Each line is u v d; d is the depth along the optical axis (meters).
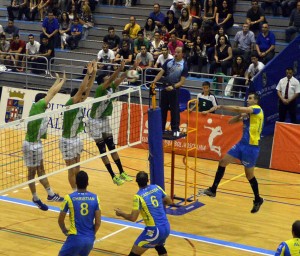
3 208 14.70
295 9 22.62
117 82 14.81
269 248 12.73
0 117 23.16
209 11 23.30
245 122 13.57
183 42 22.84
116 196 15.84
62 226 10.57
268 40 21.72
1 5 29.42
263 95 20.25
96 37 25.88
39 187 16.27
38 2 27.62
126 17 26.19
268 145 20.20
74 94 13.95
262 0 24.31
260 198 14.08
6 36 26.33
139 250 10.84
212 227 13.88
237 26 23.39
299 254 9.27
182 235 13.35
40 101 12.93
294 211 15.00
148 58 22.06
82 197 10.45
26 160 13.10
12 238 12.93
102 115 14.66
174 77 14.32
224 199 15.75
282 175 18.00
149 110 13.15
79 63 24.88
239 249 12.64
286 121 21.14
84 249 10.41
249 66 21.09
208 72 22.50
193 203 15.27
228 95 21.12
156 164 13.34
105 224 13.81
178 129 14.33
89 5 26.41
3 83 24.48
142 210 10.74
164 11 25.34
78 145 13.70
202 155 19.48
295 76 20.88
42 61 24.38
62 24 25.86
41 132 13.06
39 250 12.34
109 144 14.89
